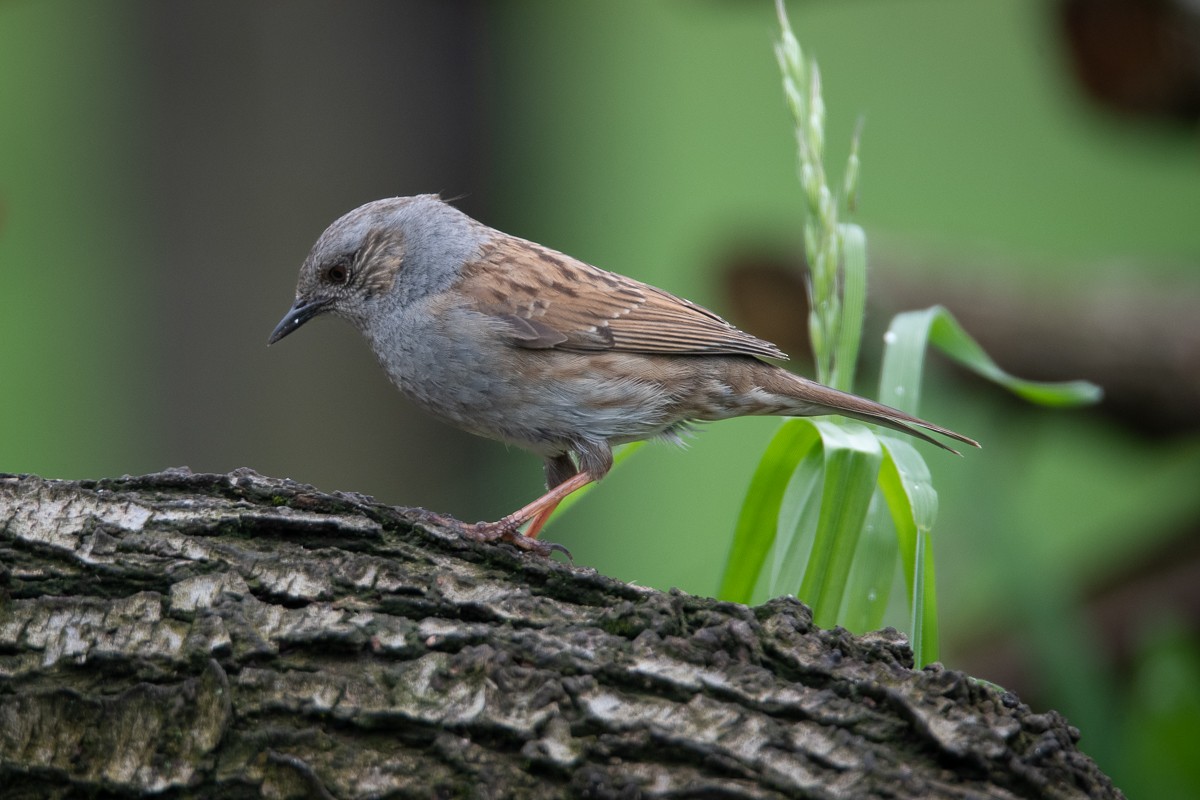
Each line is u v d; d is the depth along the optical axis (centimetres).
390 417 1588
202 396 1546
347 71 1548
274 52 1526
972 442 702
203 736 477
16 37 2075
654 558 1677
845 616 614
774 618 515
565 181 1845
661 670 489
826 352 630
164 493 557
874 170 2098
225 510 544
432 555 552
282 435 1558
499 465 1612
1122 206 1931
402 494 1588
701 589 1332
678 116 2178
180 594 508
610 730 474
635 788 464
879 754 470
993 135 2064
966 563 1197
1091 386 664
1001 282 1268
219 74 1523
